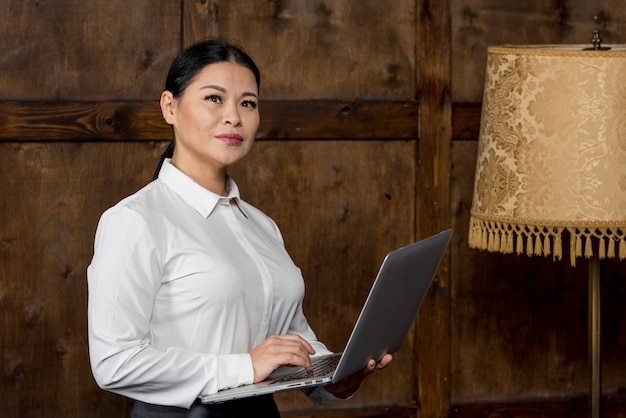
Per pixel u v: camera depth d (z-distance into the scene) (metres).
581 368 3.97
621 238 2.79
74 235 3.51
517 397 3.93
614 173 2.78
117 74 3.52
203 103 2.21
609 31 3.87
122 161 3.54
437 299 3.81
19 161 3.45
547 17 3.83
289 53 3.67
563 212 2.79
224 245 2.22
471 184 3.83
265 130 3.64
